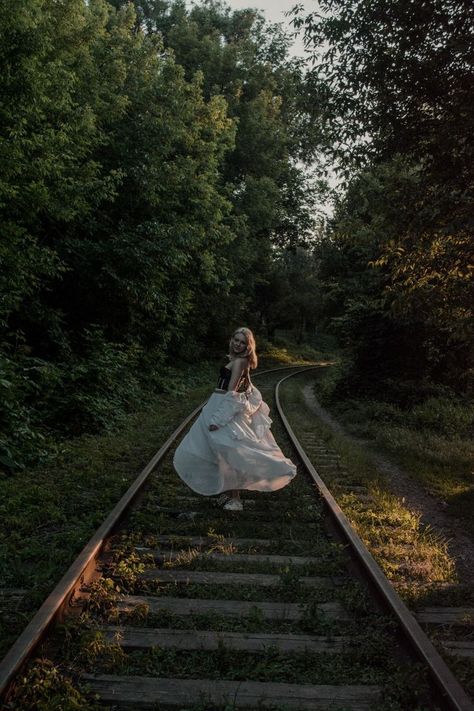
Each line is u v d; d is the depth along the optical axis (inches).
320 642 136.6
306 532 216.7
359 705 113.1
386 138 312.3
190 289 867.4
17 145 395.2
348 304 763.4
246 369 237.9
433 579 181.9
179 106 687.1
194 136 790.5
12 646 116.2
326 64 307.1
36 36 411.2
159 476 293.1
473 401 618.8
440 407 568.4
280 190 1419.8
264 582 171.3
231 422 231.9
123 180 639.8
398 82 289.0
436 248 316.5
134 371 701.3
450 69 275.7
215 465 234.2
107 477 289.9
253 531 217.8
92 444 380.8
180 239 659.4
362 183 345.7
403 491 318.0
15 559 181.2
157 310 719.1
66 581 147.5
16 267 435.2
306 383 1165.7
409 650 129.6
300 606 154.3
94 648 126.6
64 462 332.8
